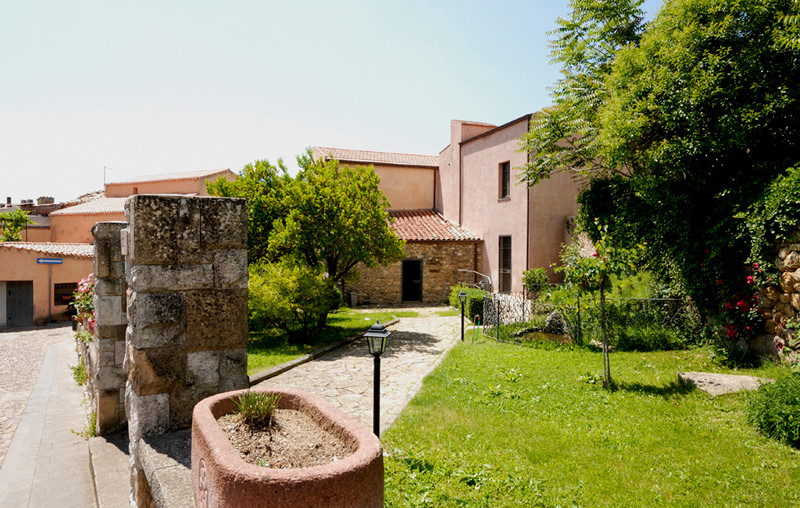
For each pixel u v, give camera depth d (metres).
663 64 8.06
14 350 14.64
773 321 6.99
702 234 8.30
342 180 14.02
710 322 8.34
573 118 11.82
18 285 21.09
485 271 19.66
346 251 12.72
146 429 3.80
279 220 12.88
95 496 5.02
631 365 7.75
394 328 13.70
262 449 2.53
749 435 4.73
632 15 11.33
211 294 4.05
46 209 36.81
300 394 3.17
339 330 13.09
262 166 14.73
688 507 3.53
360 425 2.57
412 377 8.16
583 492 3.80
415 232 20.81
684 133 7.99
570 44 11.70
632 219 10.52
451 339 11.82
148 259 3.80
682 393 6.11
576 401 6.12
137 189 30.14
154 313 3.81
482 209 19.84
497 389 6.60
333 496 1.95
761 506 3.52
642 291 9.84
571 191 17.27
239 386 4.16
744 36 7.52
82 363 10.46
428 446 4.73
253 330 13.02
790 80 7.15
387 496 3.72
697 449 4.51
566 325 10.16
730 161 8.00
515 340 10.48
